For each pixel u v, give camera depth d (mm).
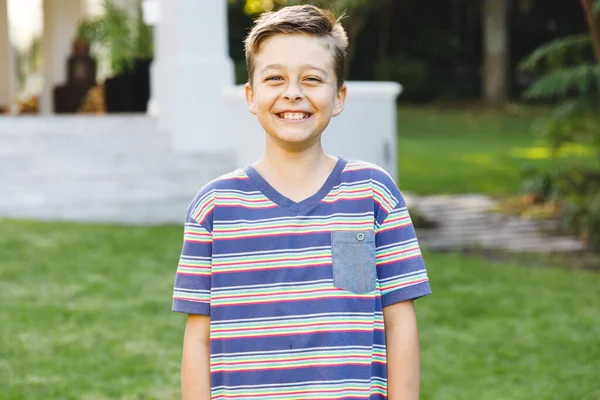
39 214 7422
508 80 25266
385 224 2002
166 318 4836
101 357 4227
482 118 20609
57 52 10992
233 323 1935
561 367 4363
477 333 4898
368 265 1951
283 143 1967
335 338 1916
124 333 4570
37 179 7508
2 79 11000
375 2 22453
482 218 9258
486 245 7871
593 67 8211
